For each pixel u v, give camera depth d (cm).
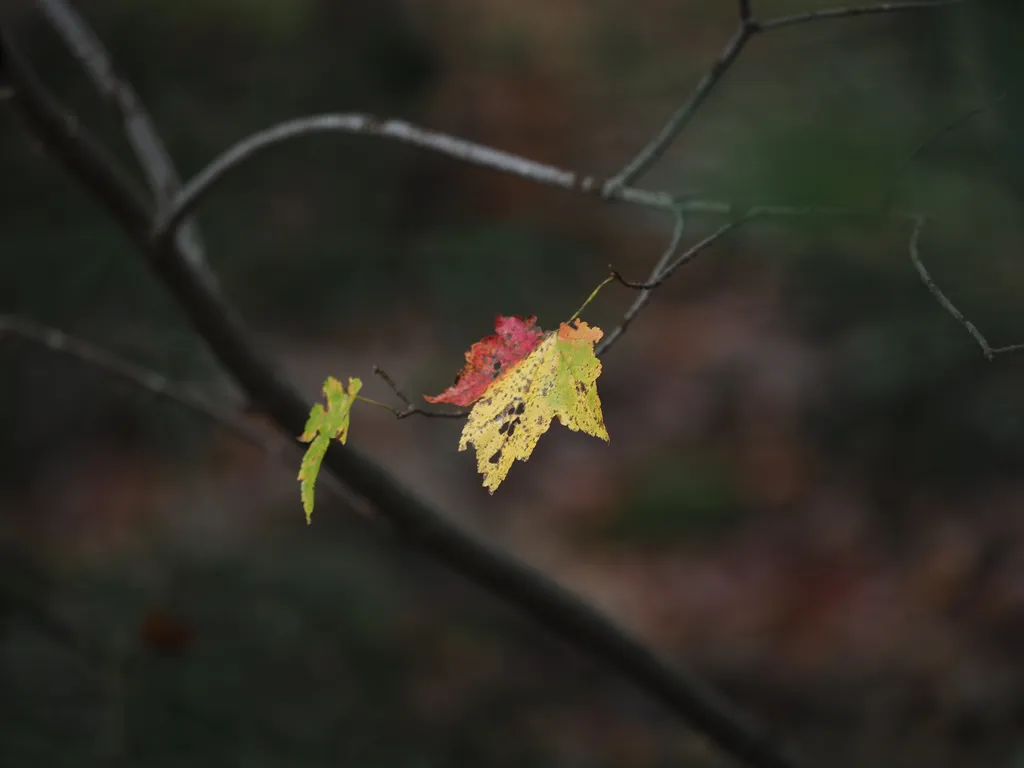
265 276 527
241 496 525
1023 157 174
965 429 534
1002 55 170
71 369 502
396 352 569
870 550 561
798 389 661
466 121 705
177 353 415
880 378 534
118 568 299
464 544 174
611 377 755
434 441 657
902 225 301
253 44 551
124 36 517
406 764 270
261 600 302
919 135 277
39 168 468
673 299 785
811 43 386
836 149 249
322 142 560
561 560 614
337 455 161
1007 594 504
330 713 268
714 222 519
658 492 646
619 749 425
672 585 588
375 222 566
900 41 336
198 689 253
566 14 798
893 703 472
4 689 236
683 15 689
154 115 511
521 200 729
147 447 532
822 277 510
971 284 360
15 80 154
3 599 252
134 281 434
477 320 557
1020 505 532
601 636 185
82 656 248
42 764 220
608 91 746
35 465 529
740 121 364
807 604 551
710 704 196
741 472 648
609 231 766
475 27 796
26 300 430
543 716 415
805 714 483
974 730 447
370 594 342
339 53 582
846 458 611
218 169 162
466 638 434
